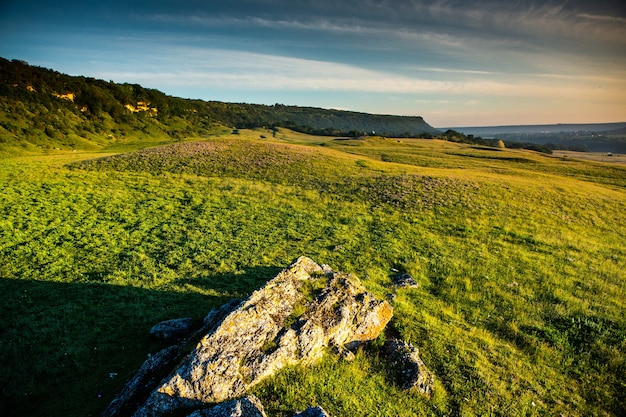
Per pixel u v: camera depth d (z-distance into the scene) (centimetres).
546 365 1382
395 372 1167
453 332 1505
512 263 2375
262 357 1014
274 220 3162
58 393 1154
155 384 989
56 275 2027
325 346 1180
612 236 3116
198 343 1005
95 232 2688
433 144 13800
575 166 7944
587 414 1138
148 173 4888
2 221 2741
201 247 2484
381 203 3847
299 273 1392
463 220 3312
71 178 4341
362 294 1391
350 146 12194
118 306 1722
